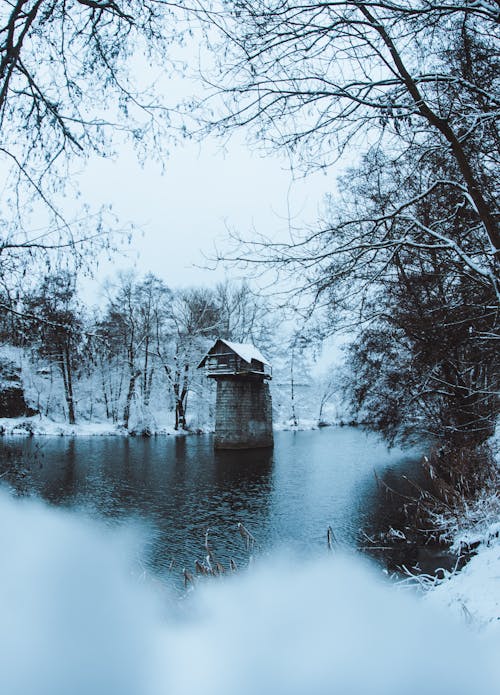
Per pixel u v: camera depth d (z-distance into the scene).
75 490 19.95
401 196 6.24
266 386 37.38
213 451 33.03
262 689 2.25
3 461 15.55
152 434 44.06
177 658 2.54
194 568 10.92
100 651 2.52
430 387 10.54
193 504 17.75
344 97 4.31
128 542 12.87
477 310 6.43
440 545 10.61
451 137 4.55
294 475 23.23
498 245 4.77
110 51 4.34
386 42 4.09
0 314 6.29
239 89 4.09
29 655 2.46
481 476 10.73
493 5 4.19
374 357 11.89
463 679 2.43
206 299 48.50
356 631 2.98
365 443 34.88
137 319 46.31
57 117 4.66
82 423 48.78
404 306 7.43
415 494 16.89
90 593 3.74
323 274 5.02
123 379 52.50
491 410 9.87
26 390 47.28
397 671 2.45
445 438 12.48
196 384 47.09
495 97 4.71
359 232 5.27
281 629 3.01
